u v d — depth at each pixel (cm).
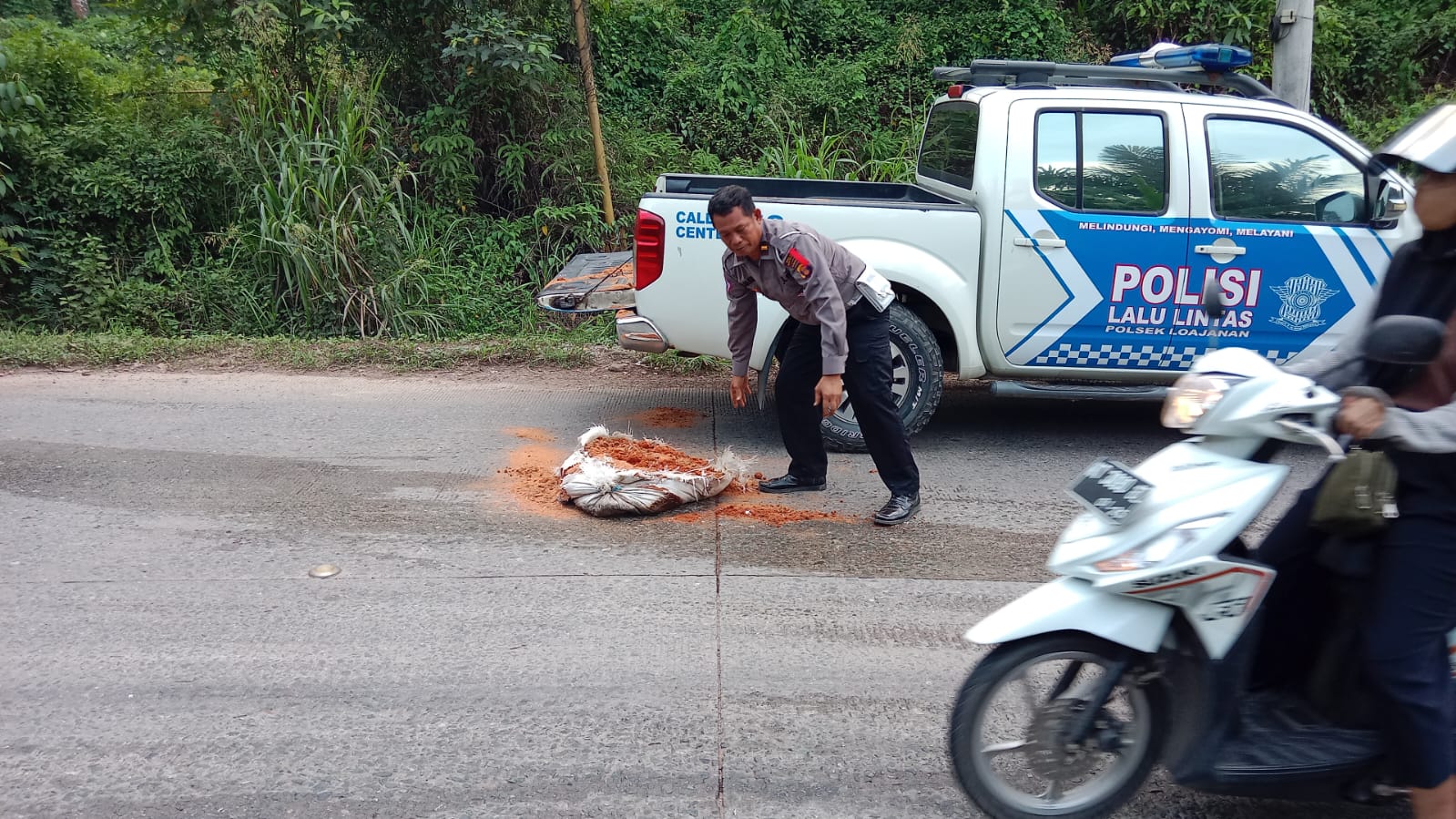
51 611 413
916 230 591
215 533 492
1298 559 286
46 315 929
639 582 446
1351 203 596
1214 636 263
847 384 500
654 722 342
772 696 359
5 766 316
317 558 467
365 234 927
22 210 927
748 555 476
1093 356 608
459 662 379
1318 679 281
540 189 1047
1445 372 253
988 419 707
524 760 322
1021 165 589
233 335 897
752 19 1227
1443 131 249
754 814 298
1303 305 597
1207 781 269
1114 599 265
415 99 1061
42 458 589
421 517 514
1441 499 250
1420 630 249
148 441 623
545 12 1058
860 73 1214
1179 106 591
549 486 559
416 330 914
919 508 529
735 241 468
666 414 698
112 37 1323
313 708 348
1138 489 265
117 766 316
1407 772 254
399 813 296
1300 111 596
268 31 941
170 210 962
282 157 927
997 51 1270
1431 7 1273
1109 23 1323
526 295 972
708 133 1187
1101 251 592
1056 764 281
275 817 294
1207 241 590
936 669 379
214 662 376
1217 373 270
